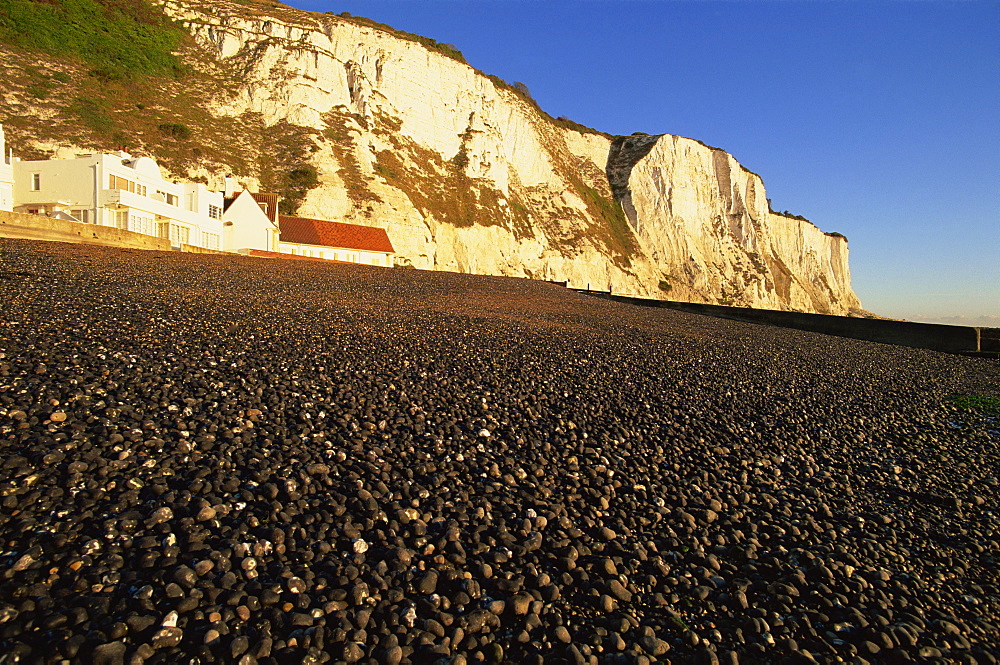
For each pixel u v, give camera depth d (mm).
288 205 48906
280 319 11719
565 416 7199
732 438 7027
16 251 16750
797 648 3309
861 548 4586
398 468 5141
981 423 9023
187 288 14789
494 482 5051
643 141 95688
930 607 3865
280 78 60156
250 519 3924
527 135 81188
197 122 51750
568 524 4477
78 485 4008
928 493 5832
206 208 38344
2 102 39719
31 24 49656
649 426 7152
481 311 17844
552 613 3422
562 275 68812
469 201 65812
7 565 3096
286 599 3211
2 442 4410
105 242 24734
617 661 3066
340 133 59625
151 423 5238
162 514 3773
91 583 3074
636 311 24703
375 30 70750
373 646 2965
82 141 39938
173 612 2936
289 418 5969
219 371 7219
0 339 7184
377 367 8547
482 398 7543
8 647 2572
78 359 6770
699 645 3262
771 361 13414
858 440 7480
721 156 99938
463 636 3146
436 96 72000
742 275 90688
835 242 125375
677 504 5105
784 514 5082
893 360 16625
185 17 62875
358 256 47625
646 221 87875
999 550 4762
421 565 3721
